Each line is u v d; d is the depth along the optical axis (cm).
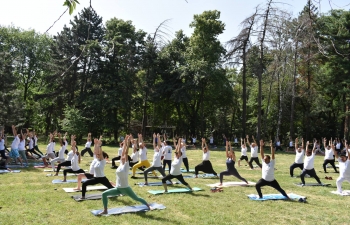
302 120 4034
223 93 4150
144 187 1188
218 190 1132
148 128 4809
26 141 2011
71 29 3241
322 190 1185
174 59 3906
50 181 1254
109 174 1471
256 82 4388
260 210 898
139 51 3697
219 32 3850
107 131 3884
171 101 4097
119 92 3566
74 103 3694
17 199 948
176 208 898
